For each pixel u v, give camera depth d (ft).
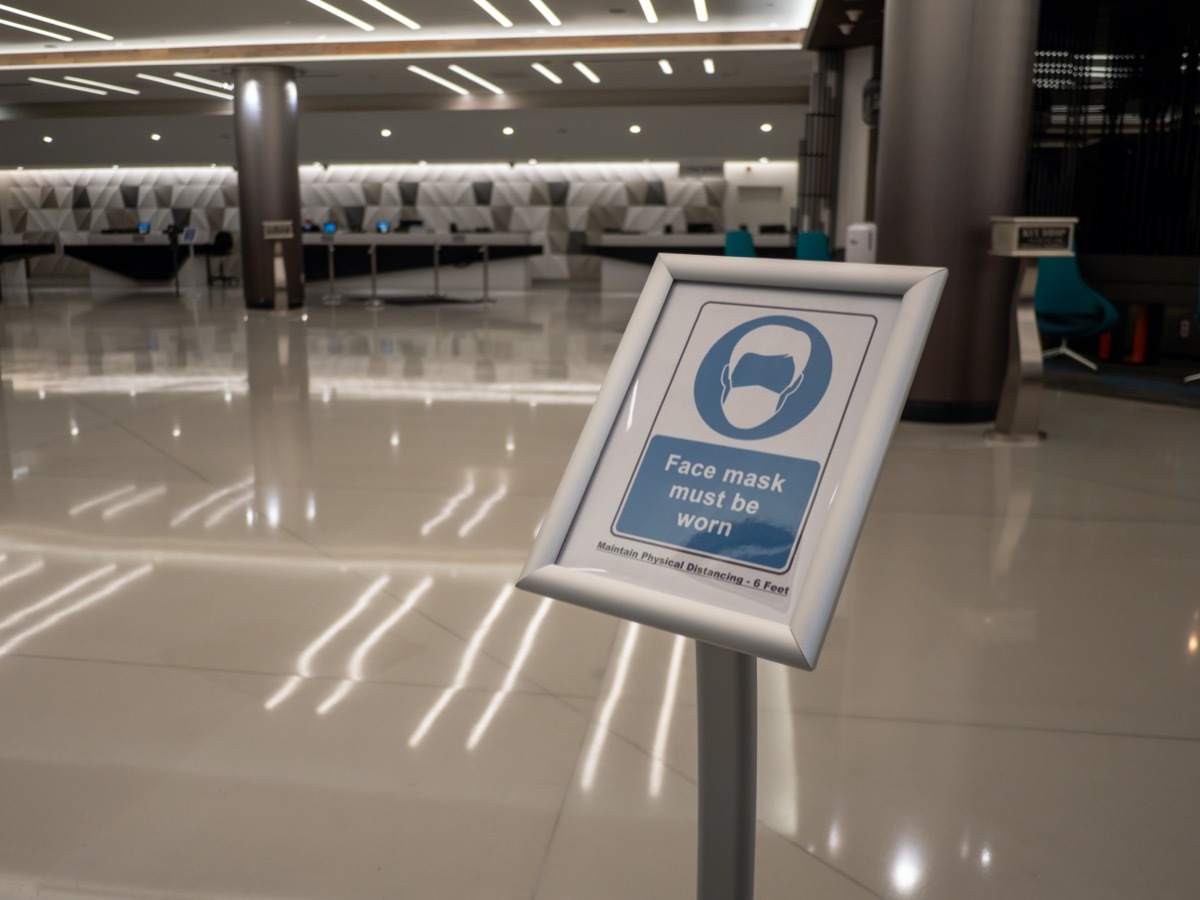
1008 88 20.79
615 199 70.74
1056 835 7.12
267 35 43.96
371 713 8.93
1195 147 32.45
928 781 7.83
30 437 20.51
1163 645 10.45
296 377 28.27
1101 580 12.35
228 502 15.69
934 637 10.64
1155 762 8.13
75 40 44.96
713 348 4.22
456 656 10.15
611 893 6.46
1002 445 19.77
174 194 74.54
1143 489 16.53
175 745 8.38
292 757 8.18
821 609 3.45
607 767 8.01
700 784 4.11
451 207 72.02
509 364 30.73
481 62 48.73
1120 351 31.04
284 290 49.06
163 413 23.00
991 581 12.32
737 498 3.86
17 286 68.95
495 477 17.22
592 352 33.65
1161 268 31.58
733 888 4.13
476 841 7.03
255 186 48.55
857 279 3.97
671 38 45.88
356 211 72.69
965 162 20.98
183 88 57.57
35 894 6.48
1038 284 29.35
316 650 10.28
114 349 34.83
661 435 4.14
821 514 3.67
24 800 7.57
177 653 10.21
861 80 45.11
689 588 3.78
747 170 68.95
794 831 7.16
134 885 6.57
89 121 66.95
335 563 12.89
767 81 57.93
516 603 11.57
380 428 21.29
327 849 6.95
